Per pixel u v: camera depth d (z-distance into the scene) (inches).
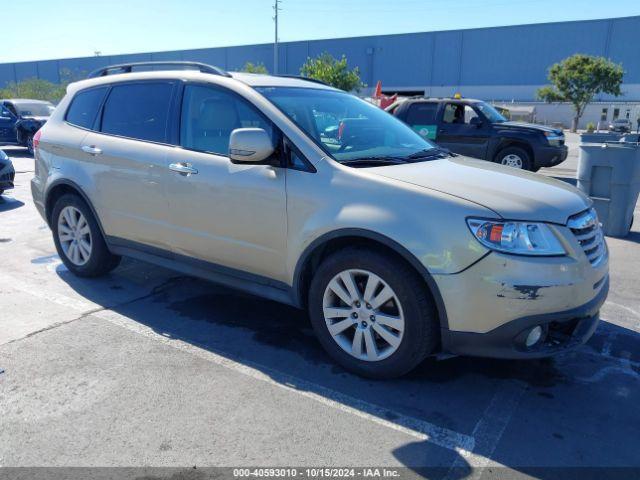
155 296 185.5
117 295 185.3
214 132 155.1
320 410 119.5
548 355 119.9
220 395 124.3
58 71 2864.2
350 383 131.3
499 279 113.3
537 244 116.0
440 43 2330.2
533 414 120.3
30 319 163.3
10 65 3014.3
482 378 135.4
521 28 2192.4
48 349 144.3
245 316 170.2
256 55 2615.7
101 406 118.6
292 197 135.7
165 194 161.9
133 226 174.7
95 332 155.7
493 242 114.2
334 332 136.0
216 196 149.6
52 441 106.5
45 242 250.5
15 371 132.3
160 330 158.4
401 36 2384.4
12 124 651.5
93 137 184.7
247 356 143.9
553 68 1774.1
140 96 176.2
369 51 2447.1
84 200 189.5
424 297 121.5
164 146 164.2
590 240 126.9
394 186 124.7
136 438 107.9
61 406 118.2
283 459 102.9
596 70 1683.1
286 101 152.6
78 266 199.3
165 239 166.9
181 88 165.8
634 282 211.5
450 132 483.2
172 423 113.1
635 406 124.5
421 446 108.0
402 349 125.0
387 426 114.3
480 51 2273.6
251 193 142.7
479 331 117.3
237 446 106.3
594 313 127.3
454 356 137.3
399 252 120.2
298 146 137.9
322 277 134.8
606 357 148.4
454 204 118.1
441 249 116.3
